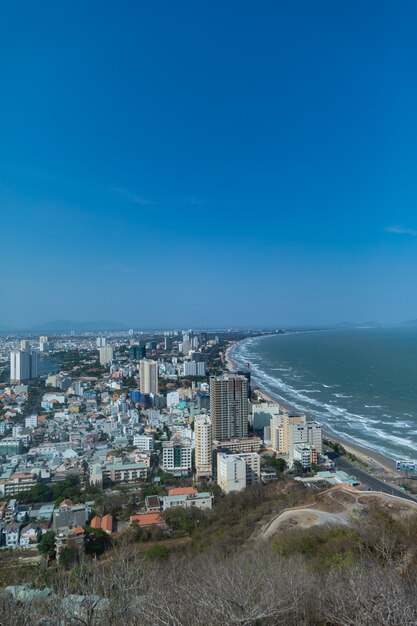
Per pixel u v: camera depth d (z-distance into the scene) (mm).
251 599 30109
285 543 60562
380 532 55031
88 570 44500
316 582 36031
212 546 68812
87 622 30875
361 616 28203
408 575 39250
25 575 61188
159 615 29047
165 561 62812
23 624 30531
